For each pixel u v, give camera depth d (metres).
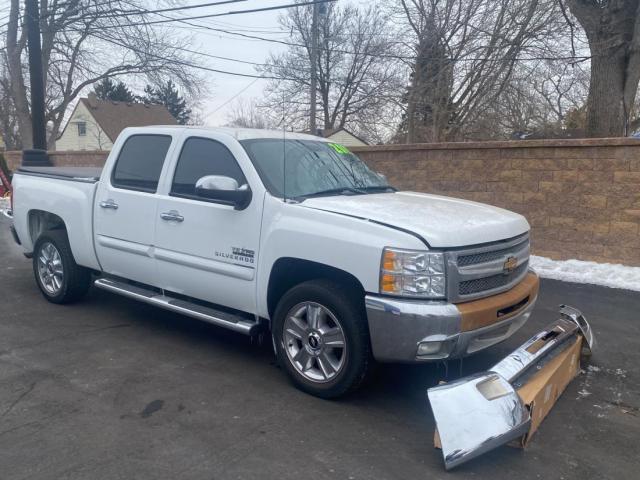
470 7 16.38
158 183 5.38
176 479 3.30
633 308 6.98
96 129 46.62
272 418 4.06
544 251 9.27
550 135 17.92
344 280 4.33
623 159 8.45
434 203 4.79
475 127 18.05
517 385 3.72
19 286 7.47
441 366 5.04
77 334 5.70
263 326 4.84
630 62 11.59
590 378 4.93
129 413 4.08
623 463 3.63
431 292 3.88
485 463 3.58
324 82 34.84
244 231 4.68
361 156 11.18
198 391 4.46
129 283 5.95
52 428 3.85
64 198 6.23
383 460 3.57
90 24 24.38
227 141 4.99
